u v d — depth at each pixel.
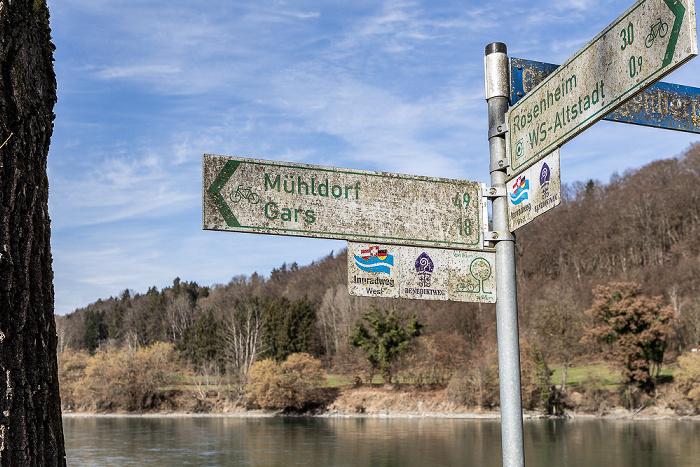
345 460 36.78
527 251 122.00
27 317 3.43
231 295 156.12
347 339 82.38
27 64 3.62
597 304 65.69
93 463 36.78
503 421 4.27
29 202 3.53
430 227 4.58
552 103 4.13
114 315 154.50
